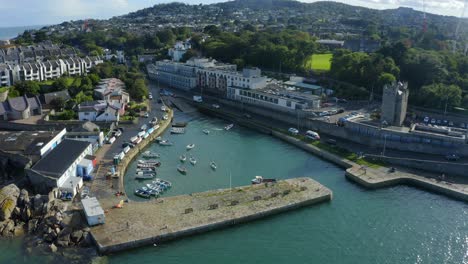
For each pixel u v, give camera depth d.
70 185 113.06
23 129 173.88
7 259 88.00
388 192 123.56
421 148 147.00
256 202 110.81
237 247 94.44
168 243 95.06
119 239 92.12
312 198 113.75
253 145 166.00
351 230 102.50
